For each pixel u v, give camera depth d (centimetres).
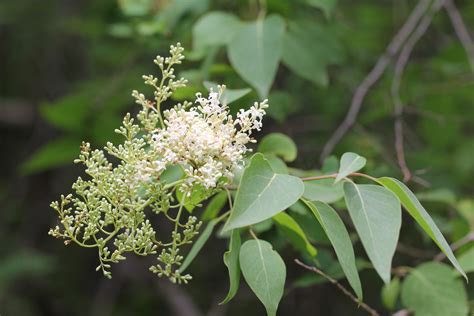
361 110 102
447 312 61
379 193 48
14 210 141
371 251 47
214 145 49
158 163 50
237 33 66
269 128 95
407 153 88
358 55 102
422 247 83
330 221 49
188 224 51
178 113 50
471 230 71
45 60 140
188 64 82
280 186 48
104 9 101
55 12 130
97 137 88
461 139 99
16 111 145
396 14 102
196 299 126
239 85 71
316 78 70
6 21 132
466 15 104
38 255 129
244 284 123
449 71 95
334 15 90
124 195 50
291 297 114
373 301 100
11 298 129
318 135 102
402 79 95
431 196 70
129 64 92
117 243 50
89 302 139
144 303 134
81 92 94
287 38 71
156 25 78
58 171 140
